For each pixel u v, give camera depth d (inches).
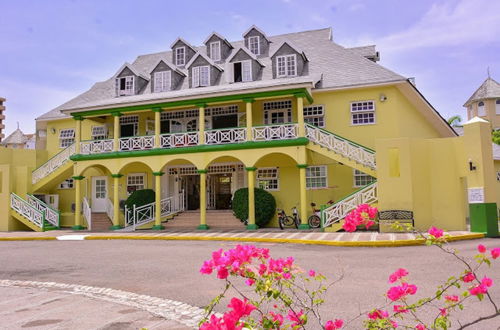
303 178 699.4
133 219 797.2
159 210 787.4
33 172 896.3
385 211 594.9
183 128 887.7
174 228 796.0
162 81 914.7
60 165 876.0
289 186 794.2
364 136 760.3
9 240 682.8
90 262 427.5
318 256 414.6
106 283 325.1
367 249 458.0
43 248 558.6
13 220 844.6
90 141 847.7
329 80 794.2
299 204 784.3
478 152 556.1
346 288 277.3
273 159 808.9
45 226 823.7
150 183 916.6
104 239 662.5
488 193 549.0
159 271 365.7
